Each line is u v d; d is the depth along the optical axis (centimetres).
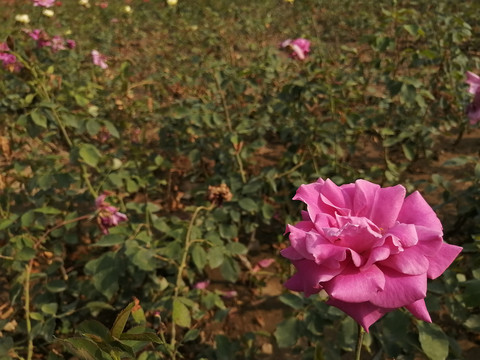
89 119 310
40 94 318
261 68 419
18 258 250
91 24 973
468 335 275
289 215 345
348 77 468
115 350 98
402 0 828
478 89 279
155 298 281
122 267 239
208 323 300
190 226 251
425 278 106
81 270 337
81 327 107
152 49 809
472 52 649
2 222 273
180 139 417
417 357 256
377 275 106
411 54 401
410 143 388
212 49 634
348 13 896
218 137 396
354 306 111
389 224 119
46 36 451
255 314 304
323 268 109
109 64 668
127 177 313
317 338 234
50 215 337
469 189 307
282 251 118
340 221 115
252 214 327
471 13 635
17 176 362
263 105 467
